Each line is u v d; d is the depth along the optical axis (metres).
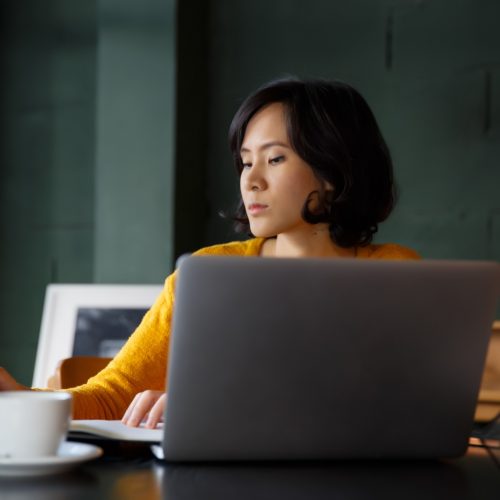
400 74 4.10
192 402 1.16
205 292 1.14
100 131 4.40
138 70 4.31
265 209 1.90
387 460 1.27
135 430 1.29
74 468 1.15
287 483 1.10
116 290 4.13
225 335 1.15
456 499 1.04
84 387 1.72
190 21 4.33
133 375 1.82
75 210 4.74
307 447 1.21
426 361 1.22
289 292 1.15
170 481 1.09
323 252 1.98
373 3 4.16
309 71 4.28
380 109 4.14
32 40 4.87
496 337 3.34
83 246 4.71
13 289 4.87
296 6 4.30
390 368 1.21
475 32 3.96
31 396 1.16
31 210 4.85
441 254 4.01
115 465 1.18
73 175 4.75
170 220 4.21
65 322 4.17
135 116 4.31
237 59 4.40
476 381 1.25
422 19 4.06
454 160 3.99
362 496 1.04
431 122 4.04
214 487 1.06
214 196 4.42
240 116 1.92
